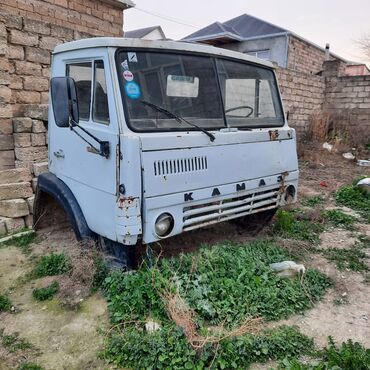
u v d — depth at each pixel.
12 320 3.46
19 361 2.94
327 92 14.91
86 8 8.80
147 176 3.33
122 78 3.40
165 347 2.92
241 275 3.77
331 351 2.89
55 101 3.57
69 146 4.05
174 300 3.25
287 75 12.80
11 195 5.39
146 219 3.39
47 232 5.30
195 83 3.89
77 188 4.00
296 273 4.07
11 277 4.22
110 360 2.92
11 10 7.29
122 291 3.59
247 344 2.97
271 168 4.53
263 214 5.27
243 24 25.11
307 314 3.55
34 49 6.11
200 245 4.66
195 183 3.70
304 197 7.64
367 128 14.09
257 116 4.57
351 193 7.55
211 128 3.95
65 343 3.14
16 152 5.71
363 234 5.58
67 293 3.78
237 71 4.34
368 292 3.97
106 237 3.67
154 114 3.52
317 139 13.69
